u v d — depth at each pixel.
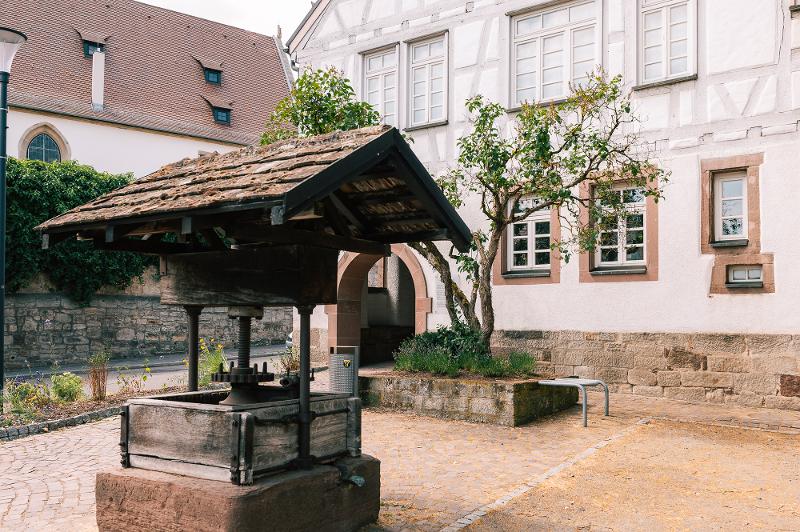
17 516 4.93
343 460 4.41
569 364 11.15
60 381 9.98
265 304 4.11
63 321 18.58
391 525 4.47
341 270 14.23
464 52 12.76
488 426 8.00
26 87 23.41
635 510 4.83
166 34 29.11
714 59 10.07
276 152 4.45
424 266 13.03
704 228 10.01
